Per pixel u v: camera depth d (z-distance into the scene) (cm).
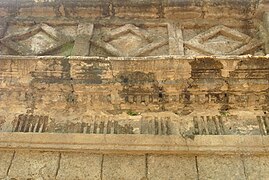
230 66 480
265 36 549
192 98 487
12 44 547
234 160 446
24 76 491
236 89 484
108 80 486
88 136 461
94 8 580
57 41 554
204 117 482
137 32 563
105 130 472
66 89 490
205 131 468
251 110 488
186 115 484
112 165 445
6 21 580
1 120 486
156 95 487
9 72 491
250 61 481
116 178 436
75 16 583
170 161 447
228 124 475
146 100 488
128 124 477
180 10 577
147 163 446
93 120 483
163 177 435
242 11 575
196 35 561
